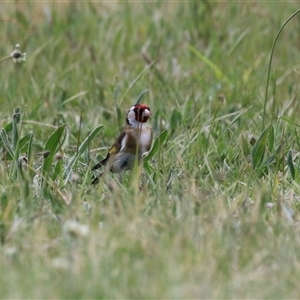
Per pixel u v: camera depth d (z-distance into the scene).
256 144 17.33
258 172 17.11
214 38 27.31
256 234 13.52
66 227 13.39
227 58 26.17
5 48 27.11
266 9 30.94
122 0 31.72
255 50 27.53
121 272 12.30
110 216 13.98
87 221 14.01
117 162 17.33
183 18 29.94
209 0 31.08
